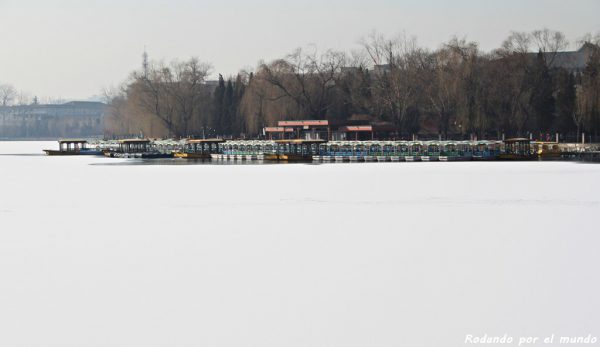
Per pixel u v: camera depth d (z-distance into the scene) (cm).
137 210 7562
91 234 5944
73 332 3450
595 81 17762
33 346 3294
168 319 3609
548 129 19800
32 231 6131
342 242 5478
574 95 19275
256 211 7431
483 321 3512
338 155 18762
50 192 9612
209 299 3916
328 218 6850
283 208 7675
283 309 3738
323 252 5078
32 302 3884
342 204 8000
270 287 4131
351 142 19538
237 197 8819
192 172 13925
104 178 12306
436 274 4378
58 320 3606
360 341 3306
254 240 5600
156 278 4350
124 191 9712
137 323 3559
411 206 7756
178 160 19538
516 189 9525
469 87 19200
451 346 3234
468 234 5800
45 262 4800
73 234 5950
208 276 4388
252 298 3925
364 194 9038
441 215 6994
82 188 10231
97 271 4534
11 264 4747
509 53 19888
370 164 16338
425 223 6456
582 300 3788
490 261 4709
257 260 4819
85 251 5166
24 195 9238
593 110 17750
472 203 7969
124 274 4453
